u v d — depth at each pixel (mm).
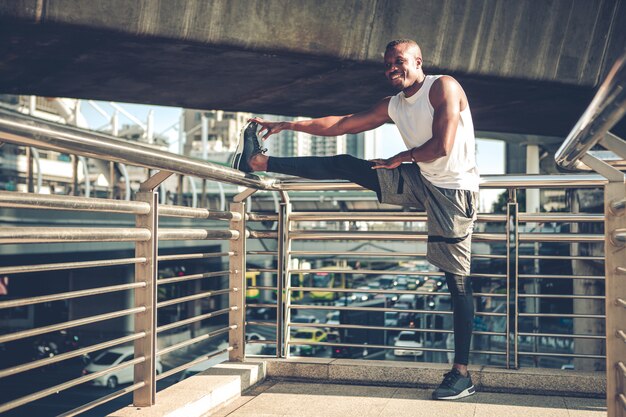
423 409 3418
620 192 2650
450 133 3393
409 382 3963
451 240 3574
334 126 4059
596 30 12141
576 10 11914
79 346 37719
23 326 43719
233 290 4180
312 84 13000
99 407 24688
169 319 52062
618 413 2631
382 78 12430
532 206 50938
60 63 11328
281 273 4312
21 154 32031
